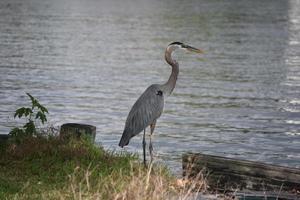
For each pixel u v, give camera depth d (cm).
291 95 2823
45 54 4022
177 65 1255
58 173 1074
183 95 2767
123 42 4847
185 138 1964
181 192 998
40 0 9412
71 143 1212
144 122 1201
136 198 933
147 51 4356
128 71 3444
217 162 1160
